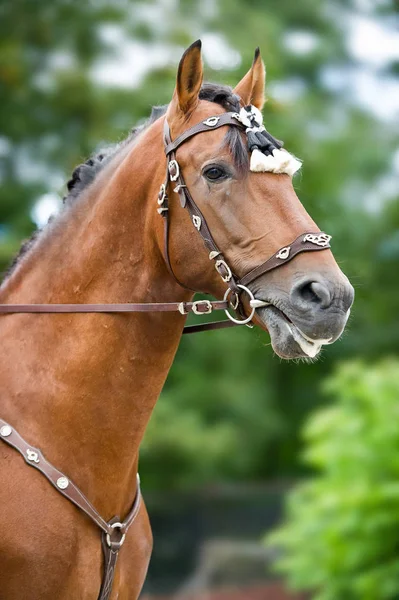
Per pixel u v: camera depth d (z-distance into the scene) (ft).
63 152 66.69
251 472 97.45
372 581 33.68
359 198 92.63
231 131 15.35
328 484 36.70
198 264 15.47
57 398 15.67
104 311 15.90
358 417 37.01
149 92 64.59
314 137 80.33
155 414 71.46
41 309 16.25
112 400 15.81
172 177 15.49
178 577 77.66
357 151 89.81
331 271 14.37
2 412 15.65
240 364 85.20
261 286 14.76
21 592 14.78
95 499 15.61
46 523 14.93
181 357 80.79
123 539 15.93
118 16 67.46
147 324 15.96
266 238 14.78
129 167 16.37
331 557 35.37
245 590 72.38
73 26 67.46
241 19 72.28
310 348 14.39
